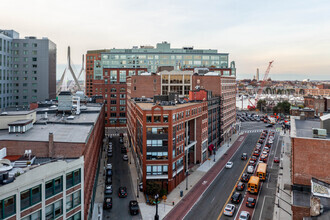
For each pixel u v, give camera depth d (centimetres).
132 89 11381
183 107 7144
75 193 4053
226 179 7381
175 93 8444
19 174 3259
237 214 5403
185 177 7494
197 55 19662
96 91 15375
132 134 9612
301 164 4578
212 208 5681
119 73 16575
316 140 4475
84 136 4731
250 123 17612
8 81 12381
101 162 8944
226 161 9112
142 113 6462
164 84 11262
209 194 6397
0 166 3534
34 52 12988
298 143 4584
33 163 3969
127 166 8500
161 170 6444
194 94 9144
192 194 6397
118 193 6391
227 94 12350
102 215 5369
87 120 6525
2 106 11769
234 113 14188
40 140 4316
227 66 19875
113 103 15488
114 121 15488
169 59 19550
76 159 4072
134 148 8688
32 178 3325
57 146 4197
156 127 6381
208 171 8050
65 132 5028
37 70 13050
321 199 3797
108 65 19438
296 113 8131
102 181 7244
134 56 19500
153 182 6341
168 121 6397
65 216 3838
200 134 8581
